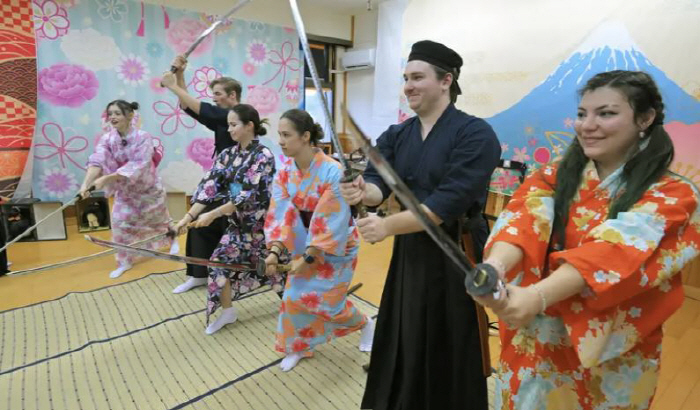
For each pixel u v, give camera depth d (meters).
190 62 4.53
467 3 3.94
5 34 3.62
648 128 0.82
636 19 2.88
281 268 1.87
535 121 3.54
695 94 2.68
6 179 3.80
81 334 2.31
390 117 4.98
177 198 4.66
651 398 0.90
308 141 1.81
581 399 0.92
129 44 4.19
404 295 1.36
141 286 2.96
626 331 0.84
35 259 3.39
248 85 4.95
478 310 1.28
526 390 0.97
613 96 0.79
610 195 0.87
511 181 3.71
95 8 3.97
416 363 1.35
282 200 1.94
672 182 0.80
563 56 3.30
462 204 1.19
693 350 2.21
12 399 1.77
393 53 4.82
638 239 0.75
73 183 4.14
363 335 2.20
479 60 3.89
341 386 1.92
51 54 3.85
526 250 0.88
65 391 1.83
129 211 3.13
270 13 4.97
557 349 0.94
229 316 2.42
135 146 3.03
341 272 1.90
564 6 3.26
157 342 2.25
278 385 1.92
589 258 0.75
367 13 5.46
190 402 1.79
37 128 3.90
